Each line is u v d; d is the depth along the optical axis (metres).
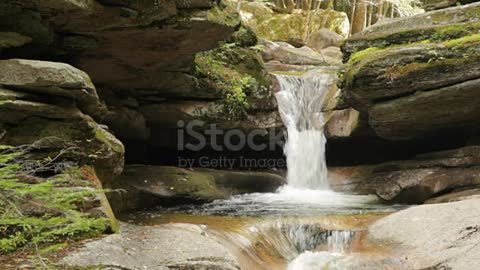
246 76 12.05
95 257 4.96
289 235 7.50
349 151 13.48
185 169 11.24
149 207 9.30
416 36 10.71
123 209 8.70
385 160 13.29
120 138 10.82
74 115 6.00
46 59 6.96
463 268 5.39
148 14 6.67
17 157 5.37
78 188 5.59
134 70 8.81
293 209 9.34
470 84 9.03
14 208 3.62
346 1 27.08
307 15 22.72
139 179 9.58
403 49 9.77
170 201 9.65
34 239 4.27
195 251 5.67
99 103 6.70
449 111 9.79
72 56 7.45
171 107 10.65
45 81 5.50
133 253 5.43
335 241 7.25
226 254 5.68
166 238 6.10
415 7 22.70
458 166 10.05
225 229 7.23
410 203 10.16
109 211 6.26
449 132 11.08
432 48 9.47
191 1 6.97
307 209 9.34
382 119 10.42
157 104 10.59
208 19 7.22
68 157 6.09
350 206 9.87
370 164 13.20
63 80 5.60
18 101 5.43
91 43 7.12
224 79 11.48
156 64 8.73
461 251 5.77
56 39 6.74
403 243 6.53
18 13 5.82
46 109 5.71
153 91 10.17
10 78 5.46
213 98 11.21
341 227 7.65
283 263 6.78
